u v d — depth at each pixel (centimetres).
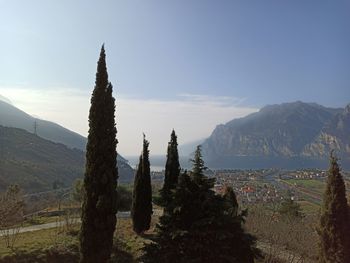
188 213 1808
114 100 2042
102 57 2045
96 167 1969
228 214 1844
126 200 4450
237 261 1792
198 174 1875
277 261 2692
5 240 2775
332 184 2158
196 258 1734
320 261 2150
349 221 2117
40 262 2467
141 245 2878
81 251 1950
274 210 5128
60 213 4319
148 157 3294
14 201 3697
